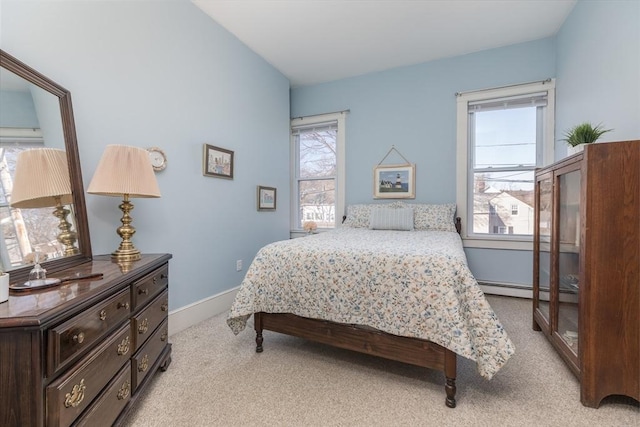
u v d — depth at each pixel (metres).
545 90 2.93
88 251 1.57
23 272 1.23
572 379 1.58
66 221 1.48
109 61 1.80
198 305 2.45
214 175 2.59
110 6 1.81
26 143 1.33
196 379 1.62
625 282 1.31
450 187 3.34
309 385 1.57
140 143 1.99
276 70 3.58
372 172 3.72
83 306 0.97
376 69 3.61
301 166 4.19
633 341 1.30
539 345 1.97
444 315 1.39
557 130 2.84
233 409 1.38
